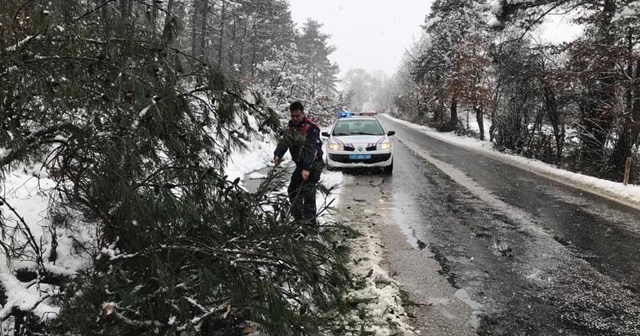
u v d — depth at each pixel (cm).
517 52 1744
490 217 706
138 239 258
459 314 374
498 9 1725
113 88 256
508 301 402
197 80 317
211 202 285
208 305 274
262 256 279
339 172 1107
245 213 295
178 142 283
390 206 766
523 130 1775
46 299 261
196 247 259
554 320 369
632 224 678
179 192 275
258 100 342
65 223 316
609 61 1242
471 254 526
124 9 303
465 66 2625
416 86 4612
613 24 1232
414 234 601
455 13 3366
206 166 304
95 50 280
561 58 1568
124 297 233
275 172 354
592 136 1412
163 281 238
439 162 1391
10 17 259
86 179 261
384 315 359
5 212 320
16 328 253
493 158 1534
